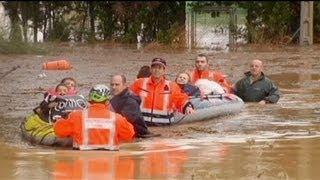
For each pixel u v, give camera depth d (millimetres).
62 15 43969
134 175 11266
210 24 41094
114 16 43719
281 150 13234
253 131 15297
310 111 17891
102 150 13328
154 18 43406
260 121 16531
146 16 43375
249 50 36906
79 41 43312
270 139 14359
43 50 34406
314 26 40906
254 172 11445
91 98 13516
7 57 31766
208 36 40688
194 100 16875
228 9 41000
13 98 19719
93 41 43219
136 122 14695
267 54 34344
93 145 13391
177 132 15312
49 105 14805
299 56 33094
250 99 19359
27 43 34125
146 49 38250
